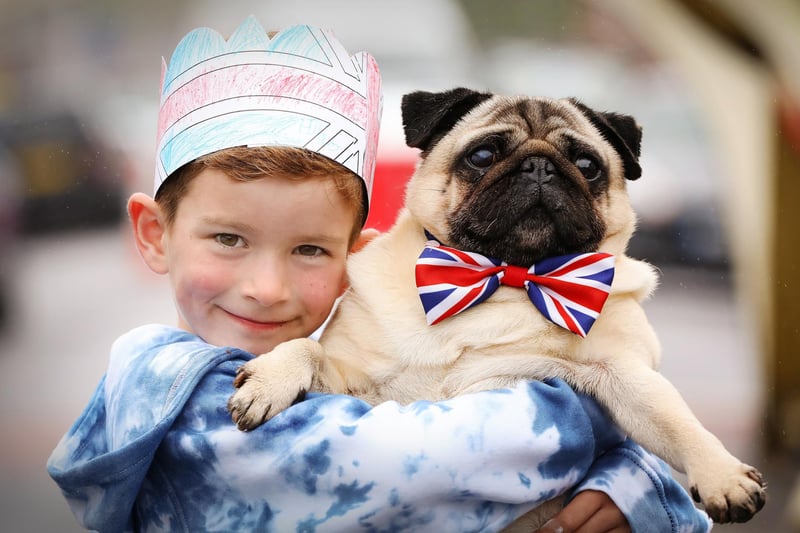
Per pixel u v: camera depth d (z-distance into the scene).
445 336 2.48
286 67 2.39
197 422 2.19
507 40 8.57
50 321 7.36
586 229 2.51
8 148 7.29
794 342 5.03
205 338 2.42
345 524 2.12
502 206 2.47
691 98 8.34
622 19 6.43
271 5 8.27
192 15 9.06
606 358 2.45
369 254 2.66
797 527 4.31
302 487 2.11
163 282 8.20
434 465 2.10
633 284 2.55
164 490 2.20
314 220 2.32
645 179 7.20
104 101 8.31
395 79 7.57
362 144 2.45
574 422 2.24
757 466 4.91
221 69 2.38
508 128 2.60
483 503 2.18
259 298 2.30
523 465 2.16
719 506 2.19
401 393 2.52
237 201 2.26
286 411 2.17
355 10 8.27
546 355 2.46
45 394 6.12
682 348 6.66
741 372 5.98
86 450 2.35
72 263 7.91
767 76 5.15
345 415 2.17
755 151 5.14
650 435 2.36
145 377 2.23
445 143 2.72
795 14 5.00
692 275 7.03
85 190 7.10
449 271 2.44
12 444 5.34
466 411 2.16
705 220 6.81
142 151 5.92
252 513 2.15
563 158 2.53
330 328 2.63
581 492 2.27
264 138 2.30
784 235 5.06
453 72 7.85
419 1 8.59
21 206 7.63
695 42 5.30
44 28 9.71
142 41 9.58
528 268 2.52
